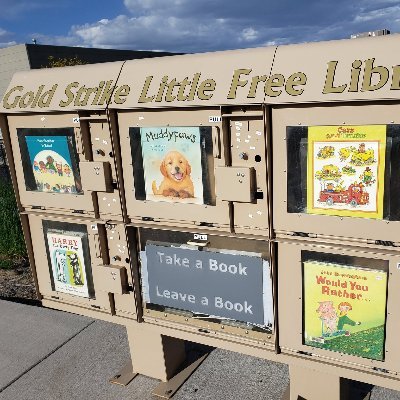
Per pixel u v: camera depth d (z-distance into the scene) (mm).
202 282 3250
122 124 3191
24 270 6727
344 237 2648
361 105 2389
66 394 3693
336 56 2512
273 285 2938
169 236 3291
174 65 3043
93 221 3549
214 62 2893
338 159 2527
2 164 10414
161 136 3059
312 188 2656
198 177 3010
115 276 3520
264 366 3904
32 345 4477
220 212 3010
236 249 3051
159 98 2959
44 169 3650
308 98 2477
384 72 2338
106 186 3326
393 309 2607
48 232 3869
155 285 3480
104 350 4316
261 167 2789
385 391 3518
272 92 2596
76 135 3369
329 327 2850
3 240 6891
